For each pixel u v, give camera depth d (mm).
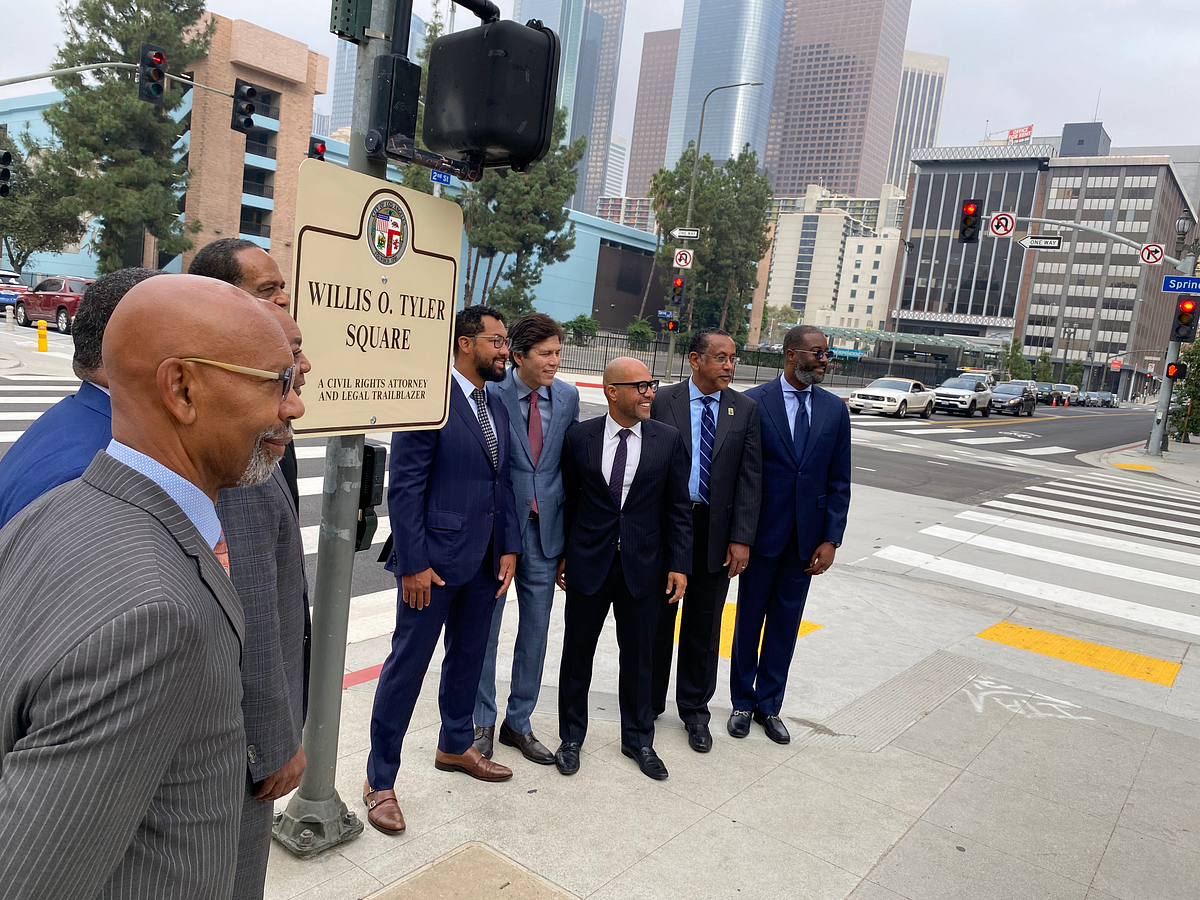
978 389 31891
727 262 56656
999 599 7012
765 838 3125
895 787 3623
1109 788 3773
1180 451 24938
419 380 2773
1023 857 3145
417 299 2709
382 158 2553
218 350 1056
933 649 5516
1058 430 29844
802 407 4016
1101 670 5422
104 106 28359
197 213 39719
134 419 1072
